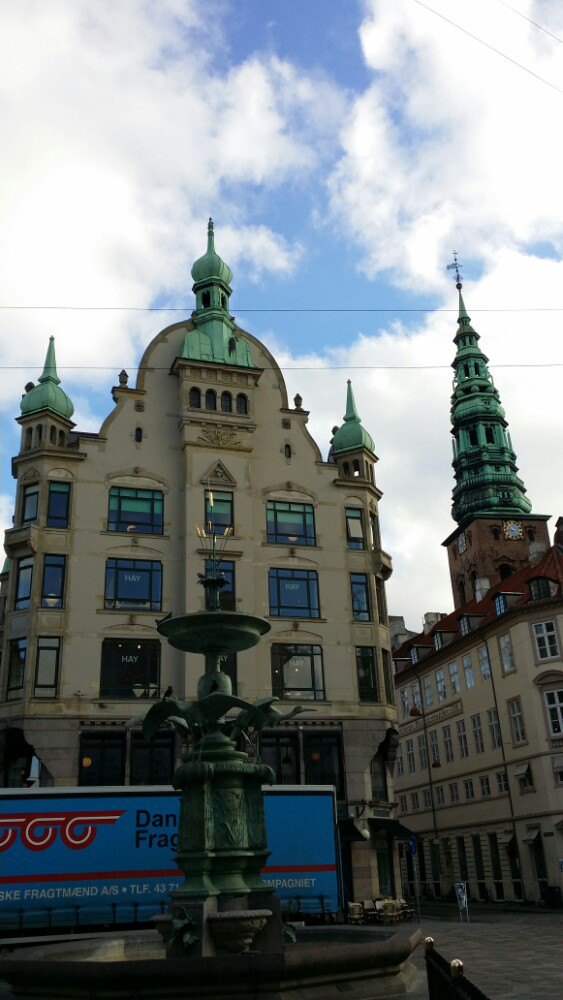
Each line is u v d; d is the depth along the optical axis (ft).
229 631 52.19
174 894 46.32
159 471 127.75
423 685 205.98
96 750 111.24
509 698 160.97
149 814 77.36
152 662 117.08
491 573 256.32
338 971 41.47
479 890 169.58
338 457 143.02
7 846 73.00
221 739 50.14
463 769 180.04
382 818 118.01
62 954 49.16
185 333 138.41
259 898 46.83
